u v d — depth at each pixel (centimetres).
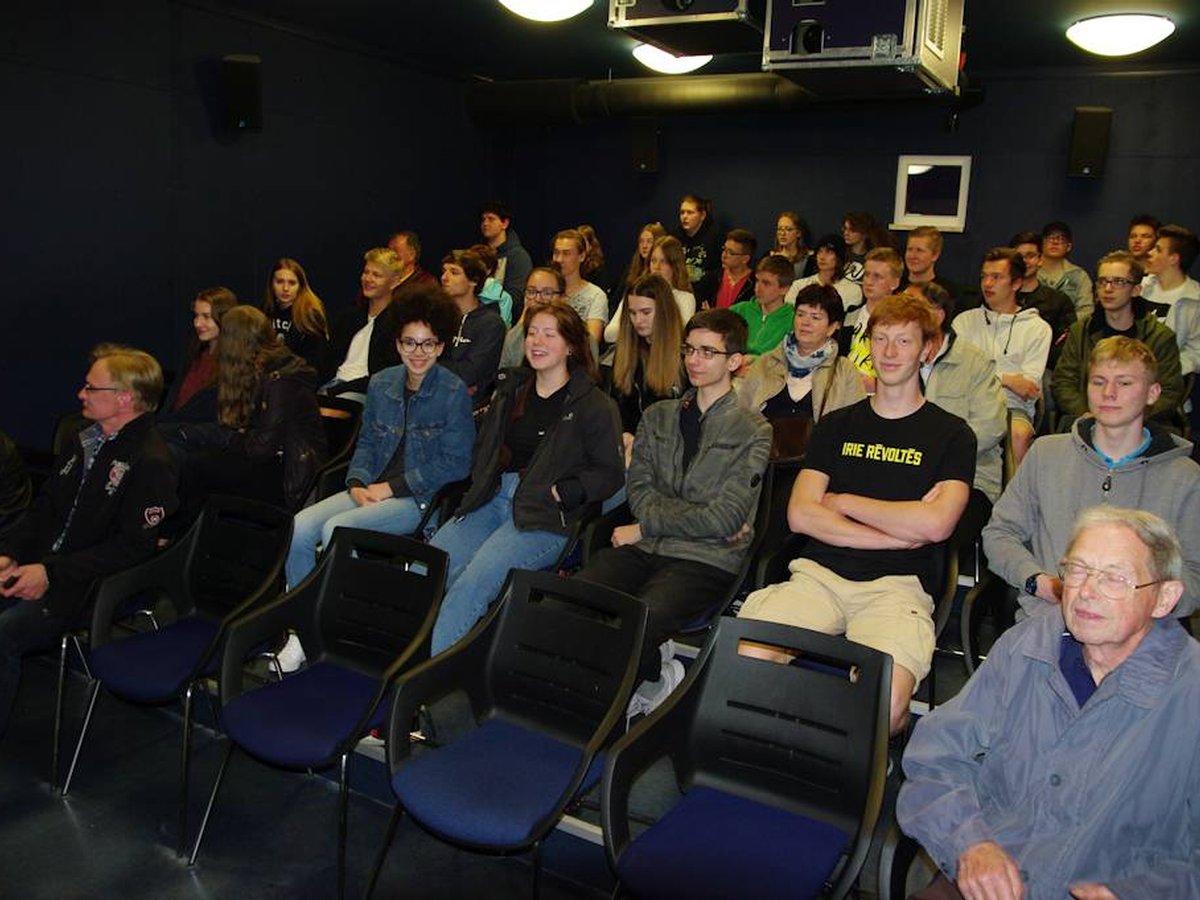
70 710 344
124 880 255
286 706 251
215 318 424
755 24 373
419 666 232
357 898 249
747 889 179
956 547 270
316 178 668
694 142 797
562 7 461
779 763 208
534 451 338
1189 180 650
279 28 621
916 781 183
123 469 310
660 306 379
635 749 198
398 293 362
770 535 305
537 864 218
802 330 348
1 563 299
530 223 865
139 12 543
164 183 570
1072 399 409
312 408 384
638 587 289
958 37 394
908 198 730
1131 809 167
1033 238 545
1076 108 658
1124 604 165
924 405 269
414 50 700
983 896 165
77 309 532
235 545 307
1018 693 183
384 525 339
